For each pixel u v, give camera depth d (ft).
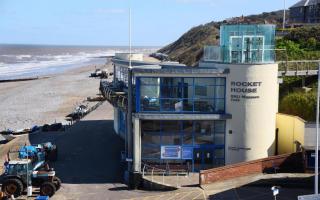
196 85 100.22
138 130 98.07
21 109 216.74
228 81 99.86
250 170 92.63
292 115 106.93
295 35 181.37
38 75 407.85
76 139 137.90
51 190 89.25
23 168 91.04
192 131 100.83
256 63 98.68
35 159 99.96
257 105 99.30
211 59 106.52
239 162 100.27
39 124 178.19
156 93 99.60
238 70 98.73
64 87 303.68
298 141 97.50
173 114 98.89
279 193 84.99
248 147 99.71
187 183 92.02
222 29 102.89
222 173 90.63
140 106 99.19
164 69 98.17
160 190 91.50
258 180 89.61
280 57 158.51
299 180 89.30
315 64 135.33
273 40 102.27
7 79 360.69
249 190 87.10
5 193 89.35
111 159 115.85
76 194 90.22
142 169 99.09
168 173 98.02
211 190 87.45
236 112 99.76
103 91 131.44
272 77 100.42
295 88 128.77
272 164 94.12
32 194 90.68
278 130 105.40
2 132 159.63
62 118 189.47
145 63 123.75
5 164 91.86
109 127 154.81
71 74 410.72
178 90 100.01
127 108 103.19
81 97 252.83
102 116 176.76
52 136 145.28
